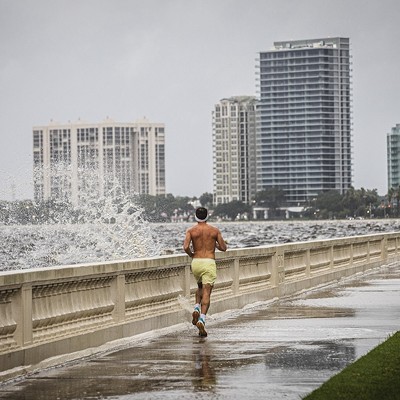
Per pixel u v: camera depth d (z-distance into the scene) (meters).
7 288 25.95
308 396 21.75
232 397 22.41
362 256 78.81
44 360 27.44
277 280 52.00
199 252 35.78
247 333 35.81
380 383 23.45
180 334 35.88
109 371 26.69
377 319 40.41
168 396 22.69
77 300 30.36
